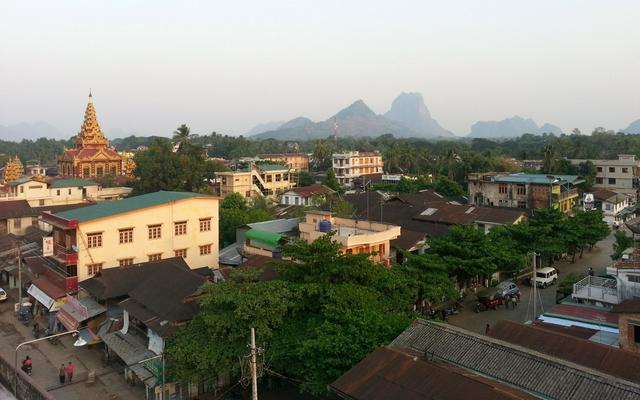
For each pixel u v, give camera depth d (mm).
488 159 127875
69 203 92938
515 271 52719
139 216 48375
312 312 31594
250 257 46219
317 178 143750
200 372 29188
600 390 19688
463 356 23531
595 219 64312
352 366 24875
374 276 34812
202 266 53281
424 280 39750
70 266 44312
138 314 34375
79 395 32781
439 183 101688
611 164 108500
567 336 25609
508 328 27375
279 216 74500
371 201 83188
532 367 21750
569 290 44594
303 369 27922
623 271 36281
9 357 38562
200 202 53031
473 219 65312
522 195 85812
